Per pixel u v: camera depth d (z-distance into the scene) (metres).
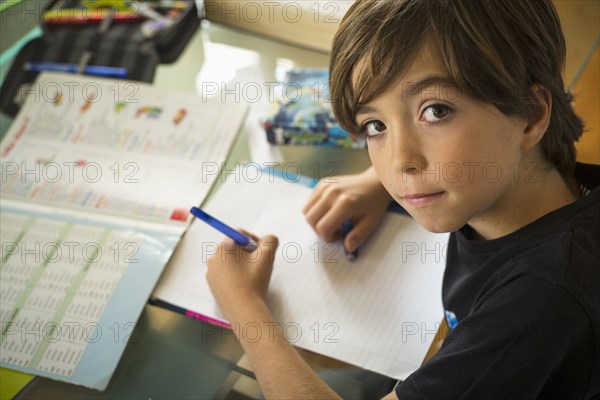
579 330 0.54
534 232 0.59
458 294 0.67
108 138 0.92
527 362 0.54
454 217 0.57
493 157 0.54
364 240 0.79
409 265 0.76
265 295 0.73
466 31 0.50
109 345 0.68
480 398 0.55
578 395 0.58
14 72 0.99
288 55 1.02
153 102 0.96
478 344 0.55
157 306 0.73
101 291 0.73
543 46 0.55
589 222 0.58
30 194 0.85
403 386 0.58
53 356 0.67
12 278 0.74
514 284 0.57
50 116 0.95
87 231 0.80
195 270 0.77
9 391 0.64
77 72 0.98
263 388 0.63
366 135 0.59
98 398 0.64
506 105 0.53
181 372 0.66
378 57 0.52
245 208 0.84
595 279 0.56
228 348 0.69
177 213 0.83
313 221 0.81
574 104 0.74
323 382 0.63
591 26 0.85
